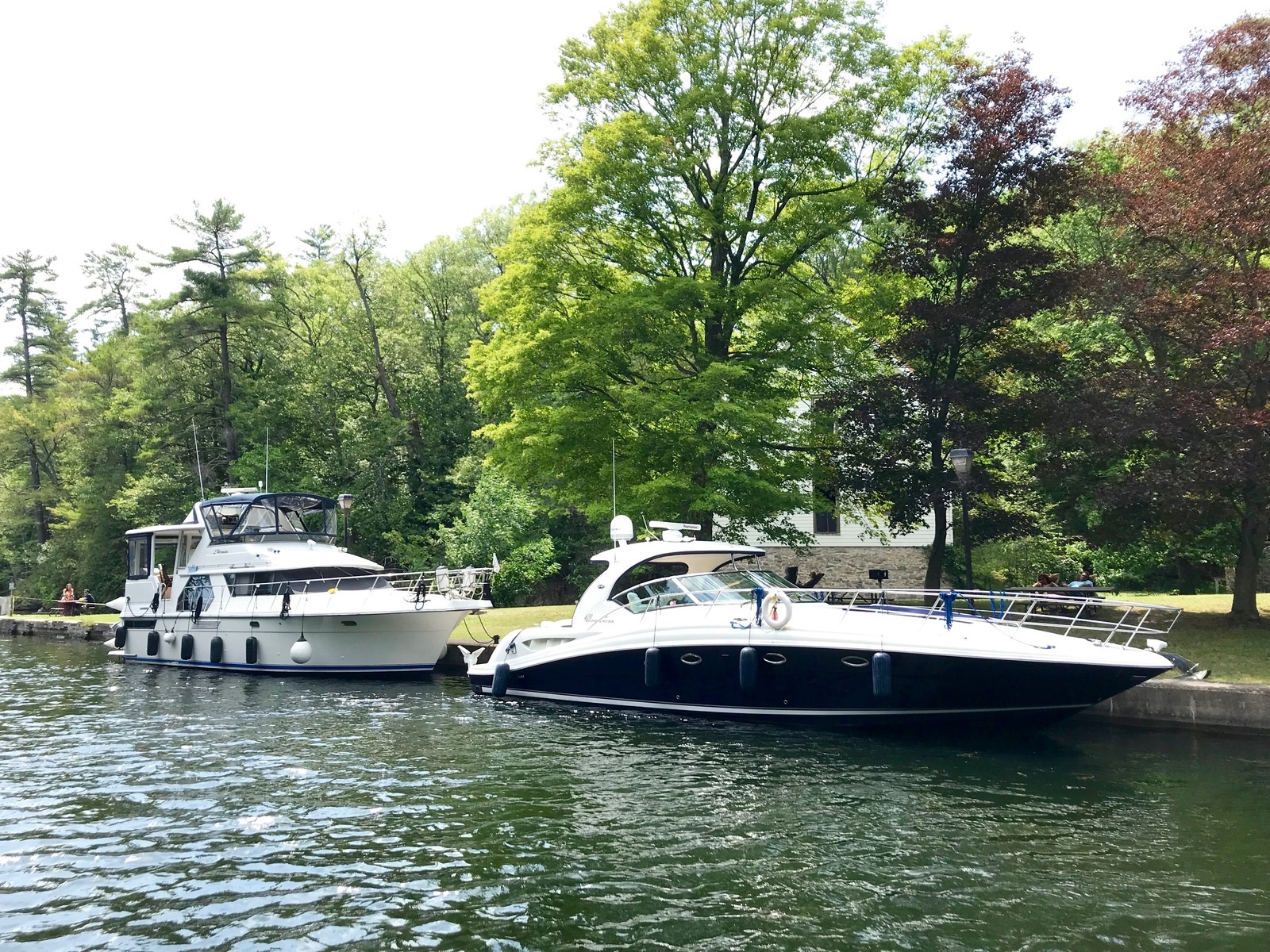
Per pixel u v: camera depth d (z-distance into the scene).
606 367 19.62
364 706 14.78
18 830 8.09
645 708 13.55
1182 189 15.06
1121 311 16.28
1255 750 10.30
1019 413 16.59
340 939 5.77
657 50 19.28
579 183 19.44
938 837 7.54
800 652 11.61
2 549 50.22
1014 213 16.70
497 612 24.83
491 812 8.42
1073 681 10.35
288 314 42.69
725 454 18.77
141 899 6.47
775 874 6.73
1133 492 14.09
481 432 21.89
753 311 20.11
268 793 9.27
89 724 13.69
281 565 19.69
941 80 19.72
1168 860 6.91
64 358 56.00
